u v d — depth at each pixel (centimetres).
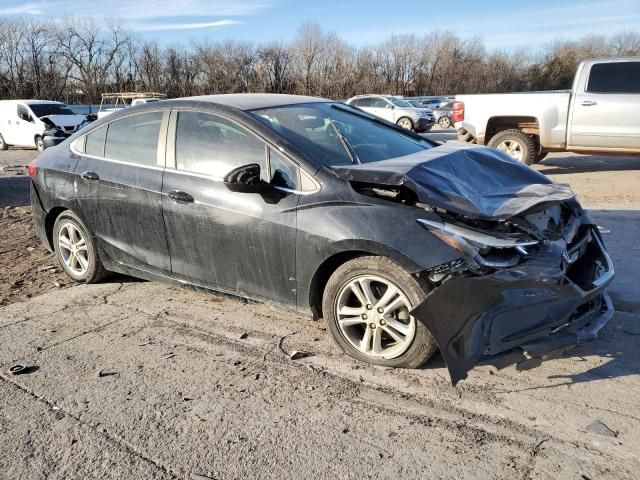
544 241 328
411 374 340
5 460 279
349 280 347
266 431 293
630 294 452
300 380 341
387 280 331
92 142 494
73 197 494
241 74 5247
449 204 319
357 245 332
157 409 317
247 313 444
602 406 301
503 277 300
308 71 5269
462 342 297
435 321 299
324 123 422
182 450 281
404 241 318
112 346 396
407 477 256
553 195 346
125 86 5103
